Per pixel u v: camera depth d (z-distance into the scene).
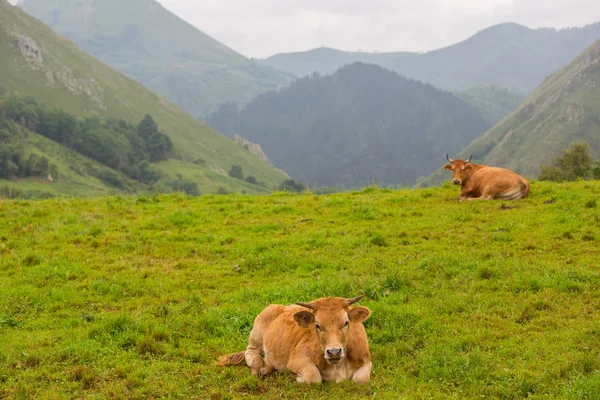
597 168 58.31
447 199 22.08
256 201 23.44
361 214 19.67
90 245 16.91
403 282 12.50
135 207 22.14
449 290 12.08
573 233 15.68
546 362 8.39
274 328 8.68
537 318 10.34
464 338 9.52
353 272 13.75
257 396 7.78
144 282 13.71
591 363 8.09
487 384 7.92
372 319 10.51
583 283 11.76
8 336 10.43
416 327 10.13
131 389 8.27
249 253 15.92
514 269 13.06
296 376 8.09
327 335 7.60
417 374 8.42
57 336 10.29
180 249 16.50
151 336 9.95
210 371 8.77
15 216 19.98
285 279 13.61
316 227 18.53
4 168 173.88
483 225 17.33
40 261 15.20
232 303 12.09
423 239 16.48
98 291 13.06
